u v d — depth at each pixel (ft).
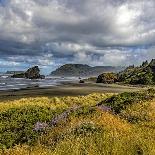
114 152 40.93
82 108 66.85
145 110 66.08
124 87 401.49
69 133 48.57
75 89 294.87
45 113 67.10
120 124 54.54
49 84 442.09
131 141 45.09
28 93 243.40
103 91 282.56
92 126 50.47
